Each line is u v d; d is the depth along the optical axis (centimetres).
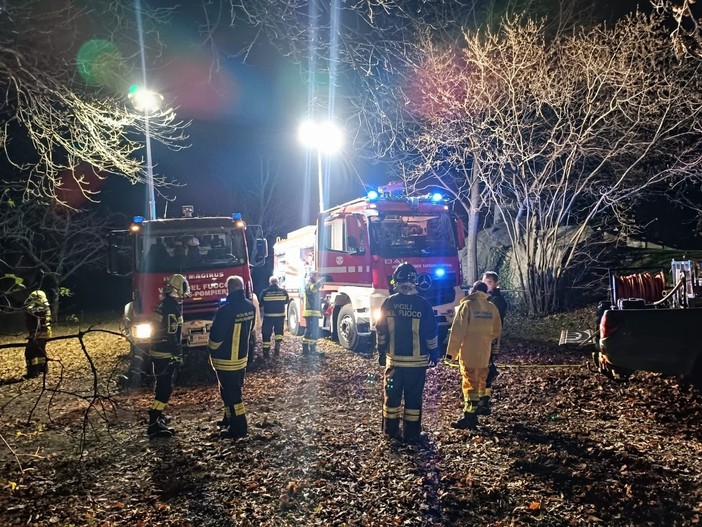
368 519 462
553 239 1531
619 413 714
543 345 1205
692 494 486
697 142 1304
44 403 888
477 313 667
